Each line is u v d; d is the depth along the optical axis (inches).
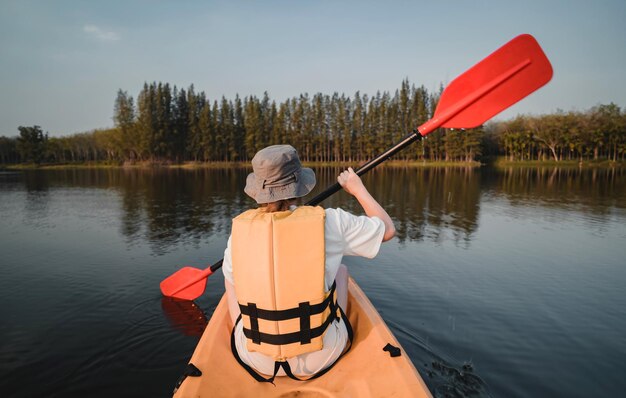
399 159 2023.9
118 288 157.6
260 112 2180.1
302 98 2169.0
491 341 114.3
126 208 382.3
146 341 115.1
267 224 49.1
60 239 244.5
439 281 165.9
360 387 58.4
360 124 2103.8
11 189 598.9
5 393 91.0
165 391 91.6
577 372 99.3
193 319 129.5
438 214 347.6
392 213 352.8
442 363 102.6
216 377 60.4
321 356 56.5
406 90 2036.2
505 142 2039.9
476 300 145.3
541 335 118.4
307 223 49.0
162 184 709.9
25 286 159.9
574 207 393.1
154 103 2044.8
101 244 231.0
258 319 51.6
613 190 578.9
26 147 2105.1
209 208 382.3
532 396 89.6
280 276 49.3
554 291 155.2
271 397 58.0
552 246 229.1
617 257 205.0
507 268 184.7
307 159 2213.3
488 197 478.9
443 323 126.1
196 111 2153.1
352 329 69.0
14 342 114.2
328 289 53.6
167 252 212.7
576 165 1742.1
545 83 74.6
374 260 196.5
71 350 109.6
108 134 2292.1
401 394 56.1
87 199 461.4
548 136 1941.4
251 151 2114.9
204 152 2091.5
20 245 229.1
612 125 1870.1
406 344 112.2
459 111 78.7
